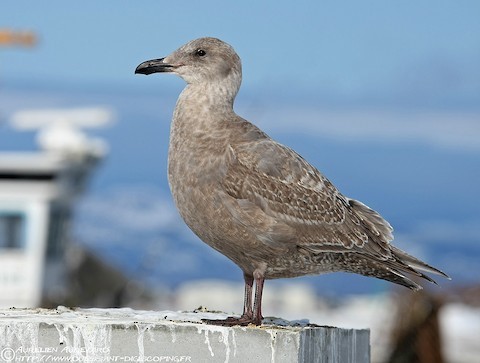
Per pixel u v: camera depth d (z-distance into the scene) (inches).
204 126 385.4
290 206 385.4
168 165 389.4
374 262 403.9
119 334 337.7
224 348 335.6
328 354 355.6
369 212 416.8
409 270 401.4
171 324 339.0
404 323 623.2
